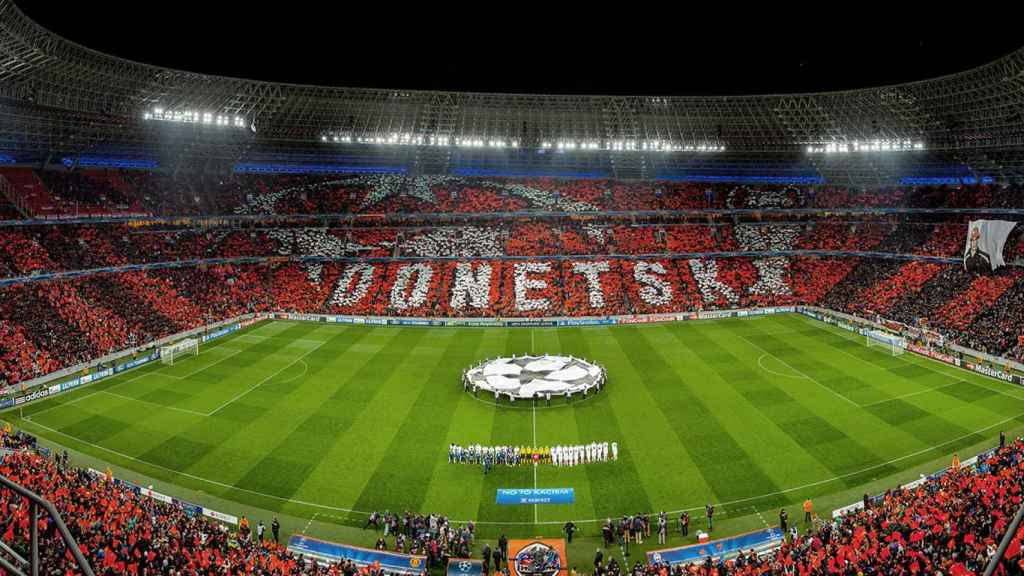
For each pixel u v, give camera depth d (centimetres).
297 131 9094
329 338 6975
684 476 3762
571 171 10362
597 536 3219
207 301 7650
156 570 2388
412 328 7469
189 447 4184
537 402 4950
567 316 7781
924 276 7594
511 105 9219
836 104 8394
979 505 2642
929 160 8844
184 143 8788
